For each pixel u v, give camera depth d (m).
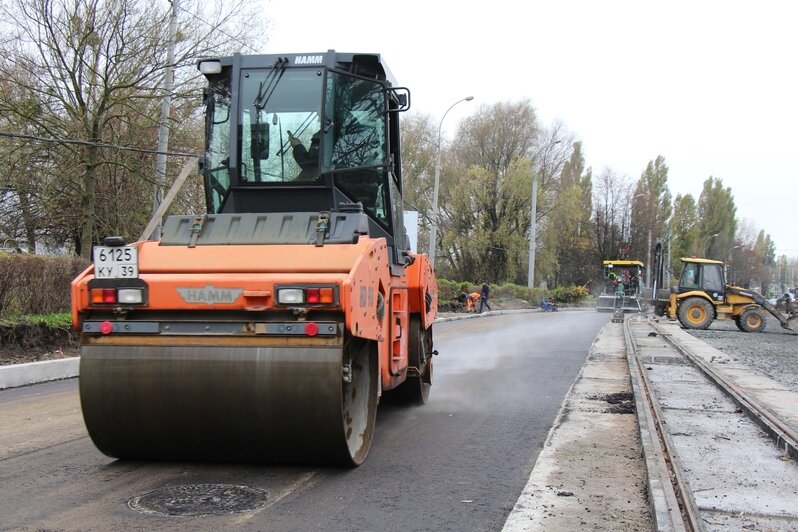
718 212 95.94
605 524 4.66
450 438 7.27
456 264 55.41
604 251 67.94
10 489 5.26
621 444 7.01
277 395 5.23
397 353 7.36
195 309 5.38
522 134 55.97
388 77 7.46
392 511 4.88
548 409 9.02
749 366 14.45
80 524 4.51
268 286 5.29
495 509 4.97
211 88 7.23
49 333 12.79
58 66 18.94
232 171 6.95
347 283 5.21
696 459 6.39
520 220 53.41
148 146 20.34
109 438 5.56
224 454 5.64
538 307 51.44
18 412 8.38
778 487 5.55
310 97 6.93
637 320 34.19
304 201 6.95
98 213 20.97
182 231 5.99
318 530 4.48
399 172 8.06
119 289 5.46
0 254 12.57
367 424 6.22
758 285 113.00
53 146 18.78
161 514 4.72
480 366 13.90
